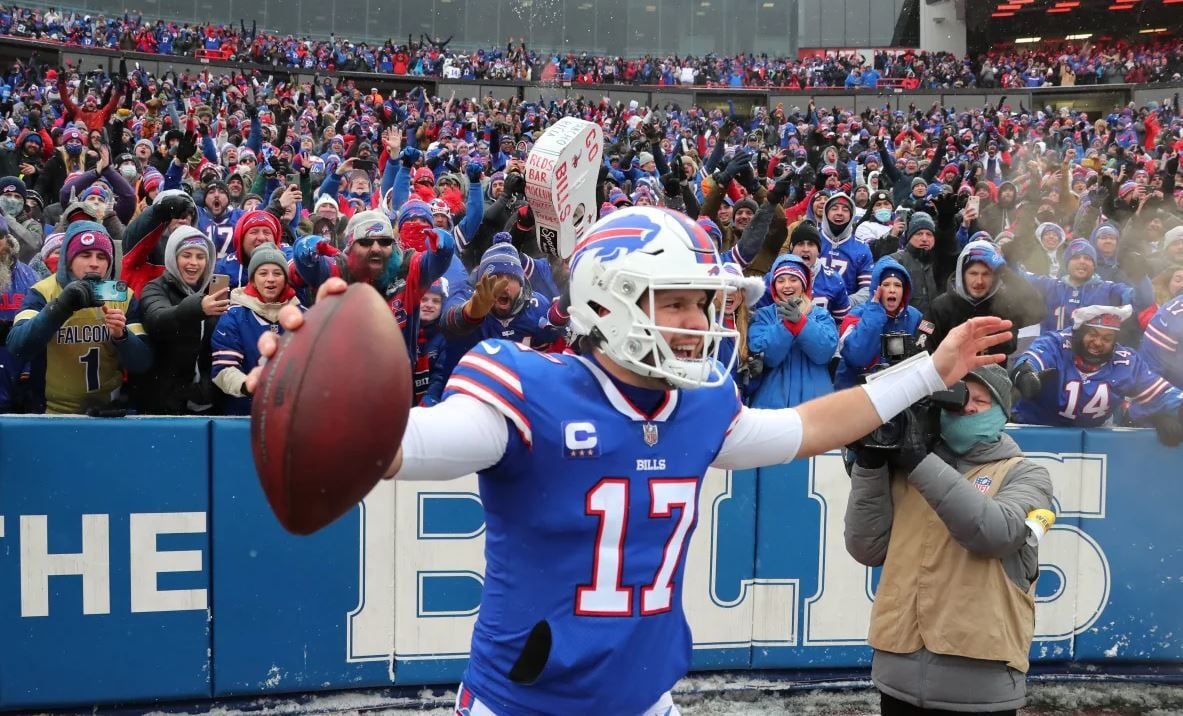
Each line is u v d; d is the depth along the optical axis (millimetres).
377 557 3793
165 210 4508
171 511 3562
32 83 22016
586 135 4707
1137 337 6004
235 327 4016
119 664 3537
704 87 31547
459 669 3889
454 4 43438
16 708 3441
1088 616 4336
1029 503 2748
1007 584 2783
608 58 35438
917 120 26266
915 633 2830
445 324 4301
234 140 15188
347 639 3777
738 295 1966
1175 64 32531
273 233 5086
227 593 3635
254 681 3688
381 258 4141
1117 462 4312
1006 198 10312
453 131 19875
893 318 4578
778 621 4188
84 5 38750
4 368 4137
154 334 3945
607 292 1771
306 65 29859
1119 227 10016
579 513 1762
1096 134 23062
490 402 1724
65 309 3549
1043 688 4258
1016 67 34688
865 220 9109
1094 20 38750
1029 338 6156
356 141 14742
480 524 3875
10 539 3406
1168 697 4234
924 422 2752
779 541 4164
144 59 26953
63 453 3445
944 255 6008
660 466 1824
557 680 1789
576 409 1774
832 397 2100
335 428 1395
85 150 8938
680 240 1769
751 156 6859
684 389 1869
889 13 41781
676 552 1876
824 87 31828
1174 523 4340
